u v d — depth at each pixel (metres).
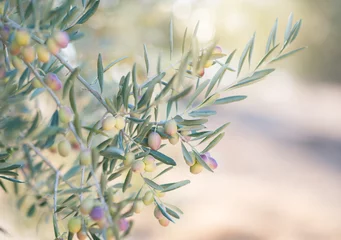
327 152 8.04
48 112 1.20
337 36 11.80
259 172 6.59
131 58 1.71
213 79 0.78
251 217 4.87
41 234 1.47
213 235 4.31
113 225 0.67
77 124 0.69
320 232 4.70
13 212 1.42
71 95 0.69
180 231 4.29
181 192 4.88
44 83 0.74
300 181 6.35
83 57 1.49
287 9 8.90
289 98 12.96
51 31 0.74
